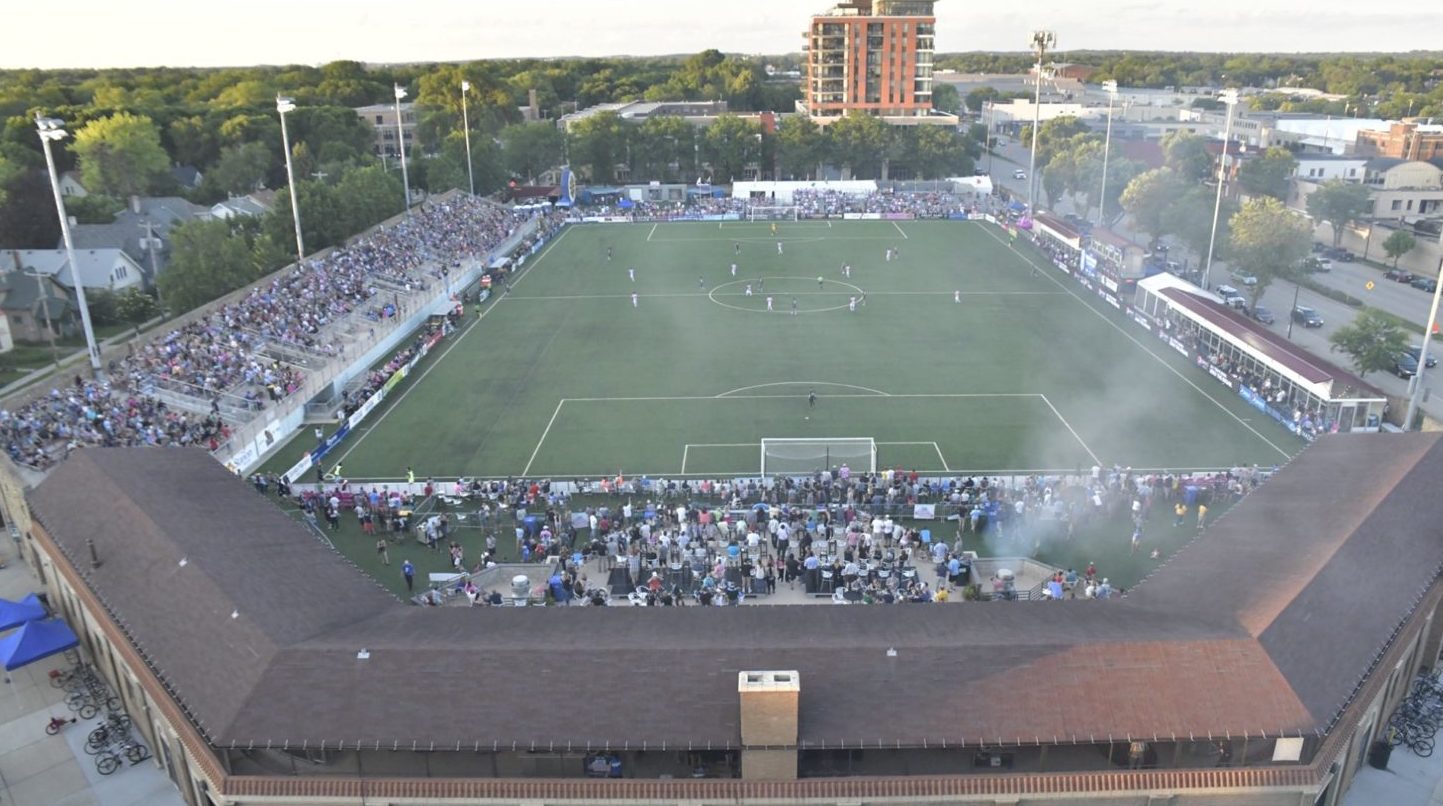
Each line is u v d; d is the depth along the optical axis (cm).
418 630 3416
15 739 3866
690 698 3016
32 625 4069
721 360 8775
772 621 3531
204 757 3006
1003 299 10812
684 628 3450
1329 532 3841
